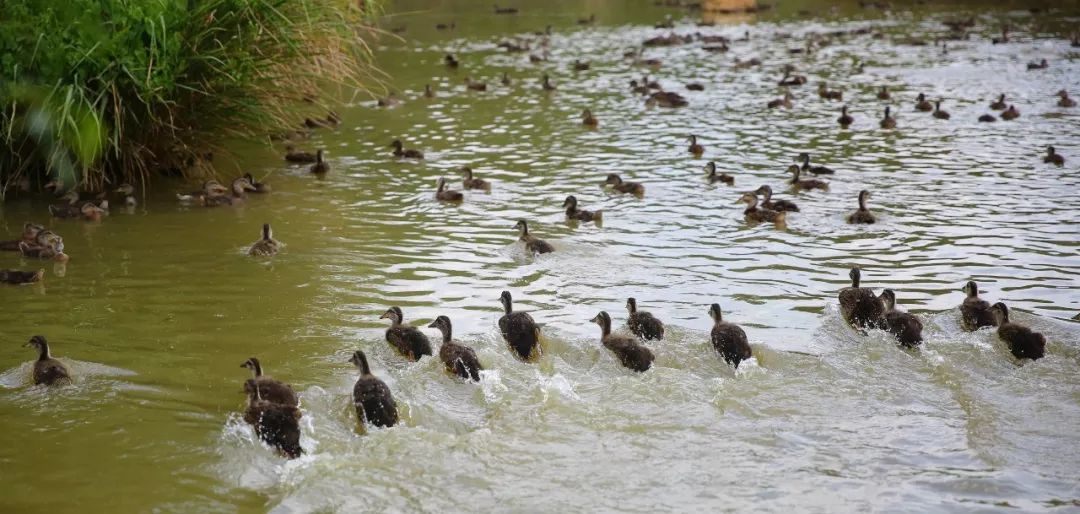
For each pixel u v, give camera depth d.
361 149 23.12
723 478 8.94
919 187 19.55
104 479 8.80
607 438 9.66
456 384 10.84
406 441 9.48
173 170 19.83
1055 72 33.41
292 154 21.61
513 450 9.41
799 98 30.02
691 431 9.80
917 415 10.13
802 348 11.73
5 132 17.12
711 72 35.22
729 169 21.44
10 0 16.19
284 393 10.20
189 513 8.28
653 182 20.33
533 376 11.01
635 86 31.31
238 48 17.88
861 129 25.42
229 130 19.36
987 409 10.20
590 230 16.84
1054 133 24.36
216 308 13.00
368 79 32.66
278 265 14.77
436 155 22.66
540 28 48.06
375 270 14.62
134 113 17.45
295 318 12.66
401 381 10.84
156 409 10.14
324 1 19.66
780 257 15.31
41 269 14.33
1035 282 13.96
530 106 28.86
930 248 15.64
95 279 14.14
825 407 10.31
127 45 16.67
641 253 15.55
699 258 15.29
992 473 8.95
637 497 8.62
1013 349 11.50
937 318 12.59
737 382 10.83
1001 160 21.72
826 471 9.04
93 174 18.52
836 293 13.63
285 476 8.90
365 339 11.98
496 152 23.09
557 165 21.83
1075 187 19.23
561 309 13.03
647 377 10.93
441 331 11.76
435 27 47.66
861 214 17.14
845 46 41.25
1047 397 10.49
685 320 12.62
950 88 31.09
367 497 8.59
